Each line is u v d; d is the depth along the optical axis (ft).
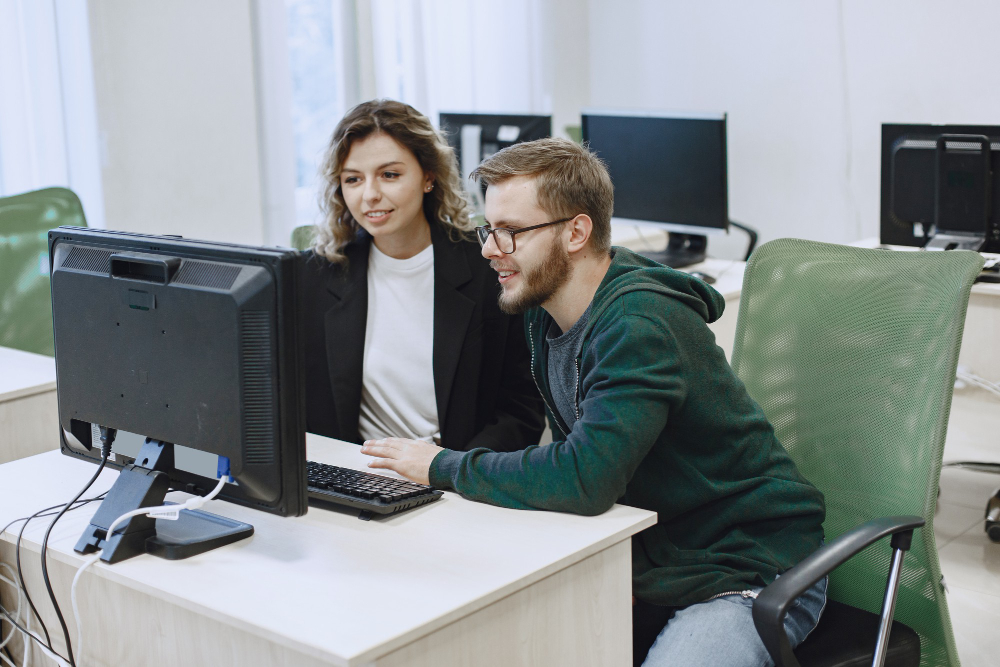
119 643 4.97
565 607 4.40
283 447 4.14
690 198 10.71
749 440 5.01
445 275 6.63
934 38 14.03
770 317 5.76
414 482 5.06
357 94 13.60
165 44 11.90
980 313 9.56
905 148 10.12
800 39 15.26
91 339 4.59
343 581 4.05
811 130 15.42
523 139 11.80
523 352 6.86
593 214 4.90
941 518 9.51
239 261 4.12
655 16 16.69
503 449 6.63
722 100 16.25
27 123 10.86
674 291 4.82
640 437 4.53
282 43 12.89
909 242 10.44
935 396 4.96
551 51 16.61
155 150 12.00
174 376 4.30
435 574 4.09
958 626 7.59
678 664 4.49
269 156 13.02
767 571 4.83
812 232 15.71
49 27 10.86
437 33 14.58
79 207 8.98
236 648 4.39
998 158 9.55
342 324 6.66
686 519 5.07
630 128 11.02
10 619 5.52
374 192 6.27
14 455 7.04
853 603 5.24
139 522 4.35
